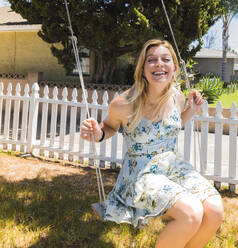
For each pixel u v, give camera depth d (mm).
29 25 12789
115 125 2605
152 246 2785
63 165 5590
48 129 9836
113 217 2238
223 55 24609
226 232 3139
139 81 2373
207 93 14133
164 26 9711
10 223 3072
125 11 10016
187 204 1916
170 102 2443
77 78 14219
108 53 12148
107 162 6090
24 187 4145
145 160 2342
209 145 8047
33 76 12609
